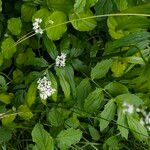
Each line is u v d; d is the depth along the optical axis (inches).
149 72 15.0
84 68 20.1
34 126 19.4
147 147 22.2
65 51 19.8
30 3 19.7
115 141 21.2
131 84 20.6
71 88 19.1
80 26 18.5
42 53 21.7
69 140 18.7
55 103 20.5
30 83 19.7
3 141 19.1
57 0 18.8
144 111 22.0
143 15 16.0
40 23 18.6
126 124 19.0
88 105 18.8
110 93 19.2
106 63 18.8
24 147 21.1
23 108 19.1
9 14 21.9
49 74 19.1
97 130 21.4
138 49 17.7
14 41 20.0
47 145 17.7
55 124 19.6
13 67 21.5
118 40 18.2
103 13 19.7
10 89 21.0
